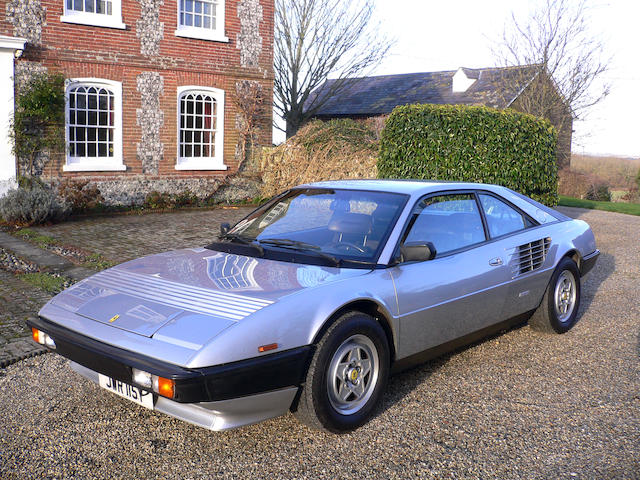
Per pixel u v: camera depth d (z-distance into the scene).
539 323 5.04
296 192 4.52
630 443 3.21
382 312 3.51
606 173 35.84
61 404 3.64
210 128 14.91
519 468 2.94
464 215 4.31
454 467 2.95
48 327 3.21
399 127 9.71
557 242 5.01
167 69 13.82
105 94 13.09
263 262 3.65
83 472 2.87
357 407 3.37
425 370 4.30
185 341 2.78
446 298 3.86
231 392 2.78
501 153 9.70
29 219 10.77
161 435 3.27
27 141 11.89
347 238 3.81
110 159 13.32
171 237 9.83
